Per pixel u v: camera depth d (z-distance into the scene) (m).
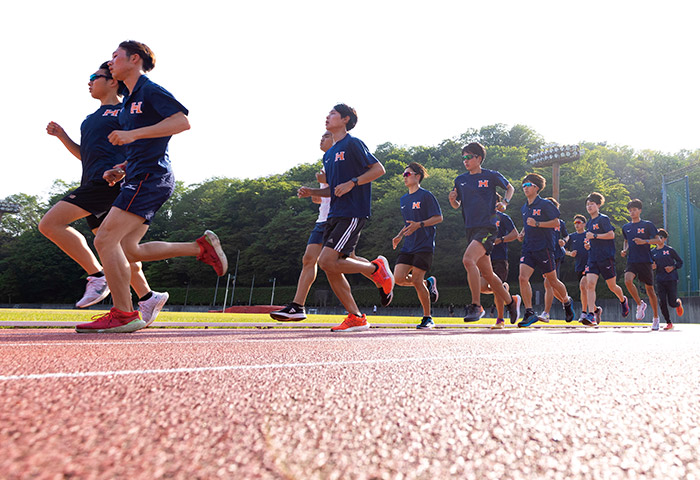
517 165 55.94
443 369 1.93
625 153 63.50
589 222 9.32
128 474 0.64
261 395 1.28
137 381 1.42
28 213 73.06
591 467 0.79
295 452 0.78
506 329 6.64
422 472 0.72
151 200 3.86
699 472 0.78
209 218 63.78
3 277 63.69
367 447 0.83
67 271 64.19
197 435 0.85
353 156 5.05
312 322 6.82
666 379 1.83
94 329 3.74
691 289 31.89
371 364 2.04
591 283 9.12
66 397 1.13
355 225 5.02
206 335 3.80
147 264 65.19
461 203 6.91
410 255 7.02
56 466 0.65
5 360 1.81
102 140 4.32
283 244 56.41
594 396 1.43
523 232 8.09
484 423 1.05
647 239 8.97
